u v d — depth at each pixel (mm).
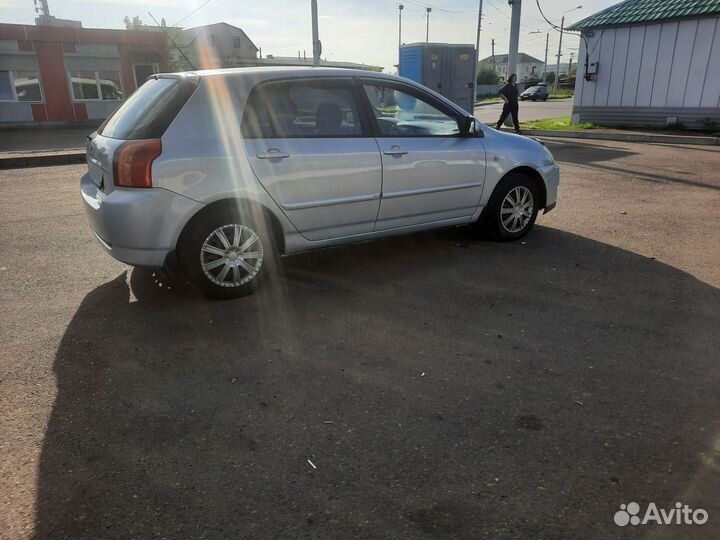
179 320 3773
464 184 4938
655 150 11727
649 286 4270
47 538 1995
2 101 22703
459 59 15703
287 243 4211
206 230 3828
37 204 7312
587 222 6137
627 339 3428
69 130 21859
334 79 4281
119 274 4648
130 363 3217
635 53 14820
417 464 2357
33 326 3688
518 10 14797
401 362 3203
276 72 4066
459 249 5258
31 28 22531
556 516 2074
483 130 5109
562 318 3742
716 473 2283
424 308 3941
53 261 4980
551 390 2891
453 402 2801
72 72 23859
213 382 3014
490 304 3994
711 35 13461
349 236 4500
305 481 2268
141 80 25609
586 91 16078
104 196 3869
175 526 2047
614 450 2426
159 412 2744
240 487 2238
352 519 2068
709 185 7961
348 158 4234
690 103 14172
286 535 1999
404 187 4578
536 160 5355
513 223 5418
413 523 2047
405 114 4652
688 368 3078
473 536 1985
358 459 2395
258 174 3887
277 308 3965
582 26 15430
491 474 2293
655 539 1972
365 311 3904
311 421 2664
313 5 19188
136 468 2352
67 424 2650
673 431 2547
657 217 6273
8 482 2271
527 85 63188
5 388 2957
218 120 3789
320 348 3379
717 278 4410
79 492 2217
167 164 3590
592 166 9773
